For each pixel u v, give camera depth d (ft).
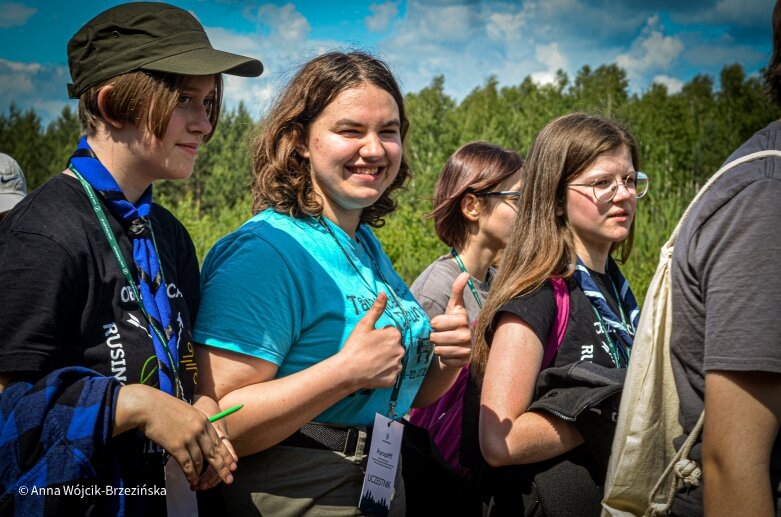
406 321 7.16
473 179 10.66
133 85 5.46
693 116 56.29
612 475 5.78
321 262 6.72
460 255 11.11
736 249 4.68
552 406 6.63
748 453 4.53
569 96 55.93
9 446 4.71
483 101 67.72
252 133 7.48
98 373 5.10
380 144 6.77
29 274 4.90
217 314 6.17
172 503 5.62
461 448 8.02
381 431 6.65
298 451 6.45
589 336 7.32
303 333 6.58
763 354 4.46
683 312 5.16
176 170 5.81
